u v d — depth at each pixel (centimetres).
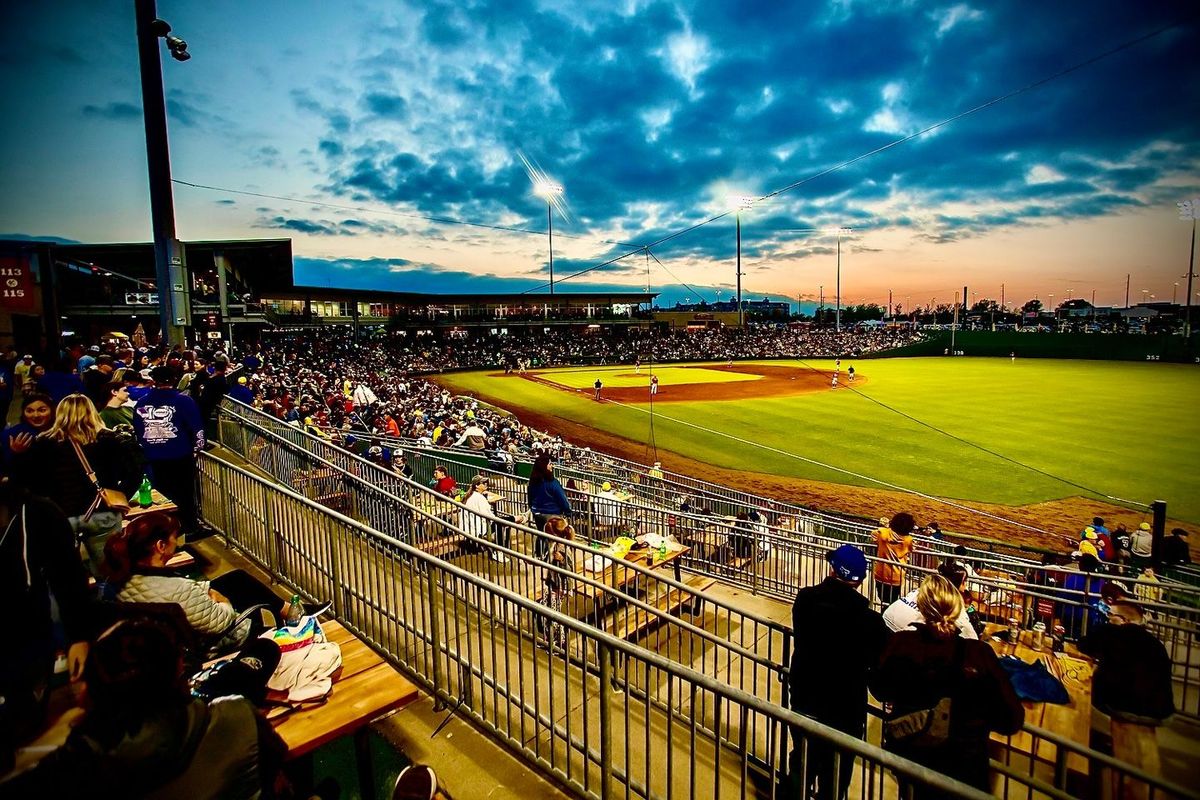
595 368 7100
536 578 686
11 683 271
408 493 941
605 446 2731
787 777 367
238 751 223
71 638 302
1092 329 10531
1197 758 477
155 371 671
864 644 341
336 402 1934
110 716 198
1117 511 1827
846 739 239
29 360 1317
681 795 380
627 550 689
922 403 3916
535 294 8612
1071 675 473
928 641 305
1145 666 352
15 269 1280
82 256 3422
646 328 9731
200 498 753
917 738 300
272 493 595
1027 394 4309
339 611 522
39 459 441
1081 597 773
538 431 3042
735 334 9606
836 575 356
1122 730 361
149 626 209
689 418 3425
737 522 1033
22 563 280
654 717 467
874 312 14900
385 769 373
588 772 359
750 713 497
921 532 1331
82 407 455
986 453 2528
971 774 293
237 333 3988
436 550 754
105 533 462
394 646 482
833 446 2686
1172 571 1158
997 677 293
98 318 3481
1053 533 1647
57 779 194
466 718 424
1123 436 2855
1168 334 7288
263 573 621
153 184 1088
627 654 314
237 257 3653
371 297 7312
